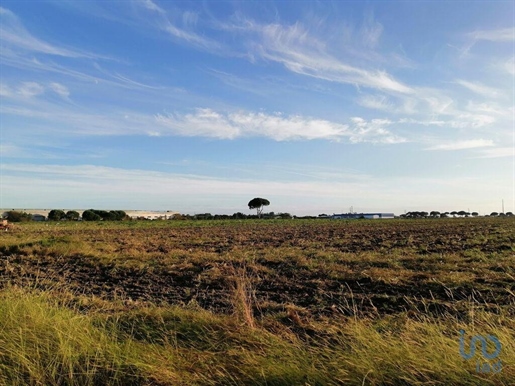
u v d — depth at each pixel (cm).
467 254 1395
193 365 410
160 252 1655
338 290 898
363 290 891
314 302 797
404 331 460
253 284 972
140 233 3222
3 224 3825
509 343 391
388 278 968
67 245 1653
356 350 398
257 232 3281
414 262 1231
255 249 1780
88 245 1798
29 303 534
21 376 393
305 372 380
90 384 383
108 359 417
